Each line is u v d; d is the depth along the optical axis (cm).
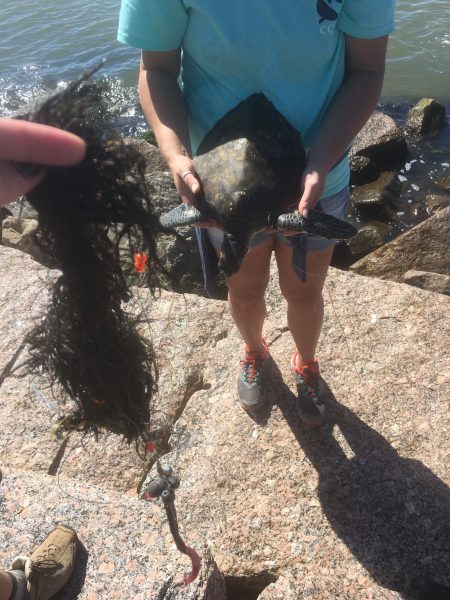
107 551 234
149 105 233
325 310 349
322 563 247
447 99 1010
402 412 297
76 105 99
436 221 582
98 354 128
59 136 77
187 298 368
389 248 589
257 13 203
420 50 1145
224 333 350
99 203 104
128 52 1273
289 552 252
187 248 124
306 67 215
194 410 311
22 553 234
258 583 252
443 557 245
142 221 109
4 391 320
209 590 221
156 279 126
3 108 1106
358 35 215
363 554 248
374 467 277
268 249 255
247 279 265
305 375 298
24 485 260
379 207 727
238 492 274
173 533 200
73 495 255
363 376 315
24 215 622
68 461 291
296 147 226
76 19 1474
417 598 233
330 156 216
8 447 297
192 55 227
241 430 298
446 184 778
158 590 219
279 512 265
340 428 293
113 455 292
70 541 231
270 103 225
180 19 216
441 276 504
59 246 111
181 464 288
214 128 233
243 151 221
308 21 203
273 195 220
